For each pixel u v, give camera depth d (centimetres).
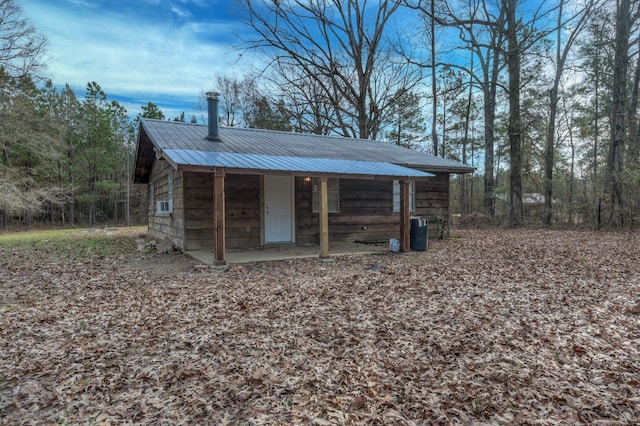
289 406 232
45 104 2295
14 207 1566
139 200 3081
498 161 2469
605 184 1466
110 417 222
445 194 1228
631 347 317
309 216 1023
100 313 422
